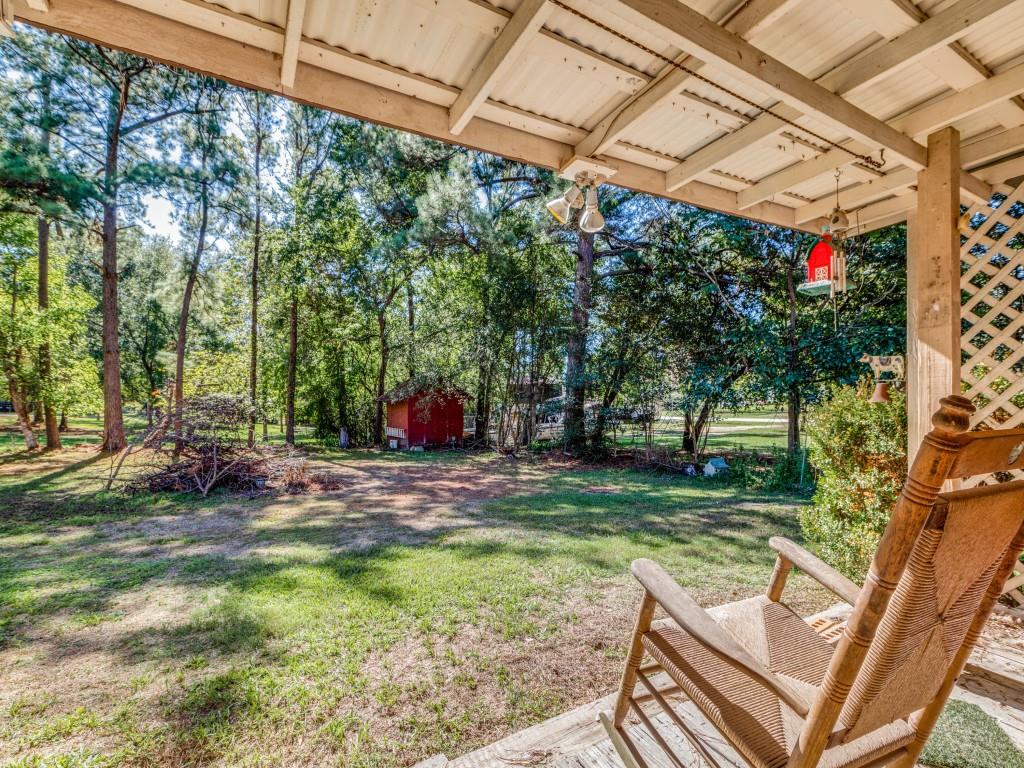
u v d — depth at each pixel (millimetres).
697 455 9625
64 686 2236
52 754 1802
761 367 7676
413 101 2039
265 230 13008
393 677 2277
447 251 12078
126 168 9492
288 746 1830
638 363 9891
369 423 15133
